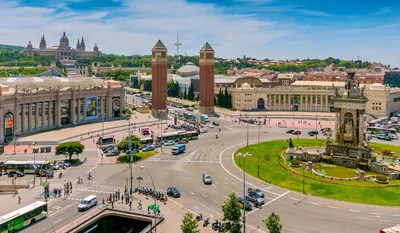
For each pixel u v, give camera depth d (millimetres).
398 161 165750
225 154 181000
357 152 162375
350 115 165375
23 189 129375
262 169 154375
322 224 101562
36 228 99750
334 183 135750
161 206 114500
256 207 113562
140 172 150375
